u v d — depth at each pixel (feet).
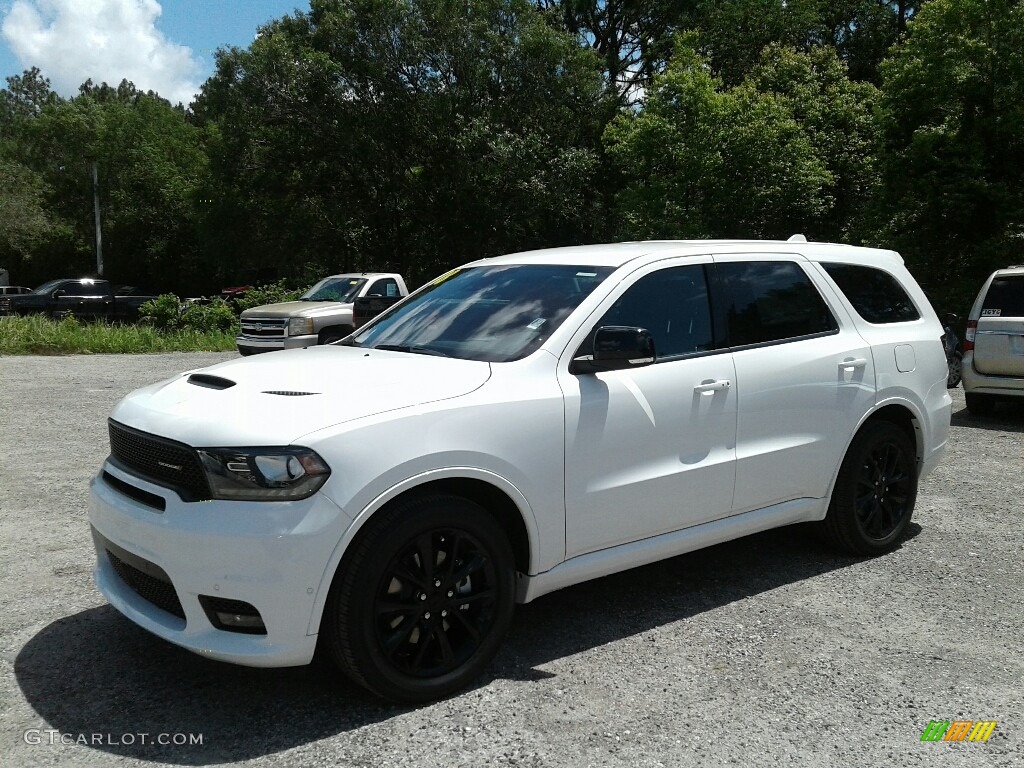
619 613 14.08
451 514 10.88
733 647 12.76
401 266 114.52
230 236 113.09
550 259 14.87
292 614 9.84
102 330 59.67
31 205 160.97
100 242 169.17
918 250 63.98
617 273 13.60
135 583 11.12
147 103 189.67
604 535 12.64
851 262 17.16
